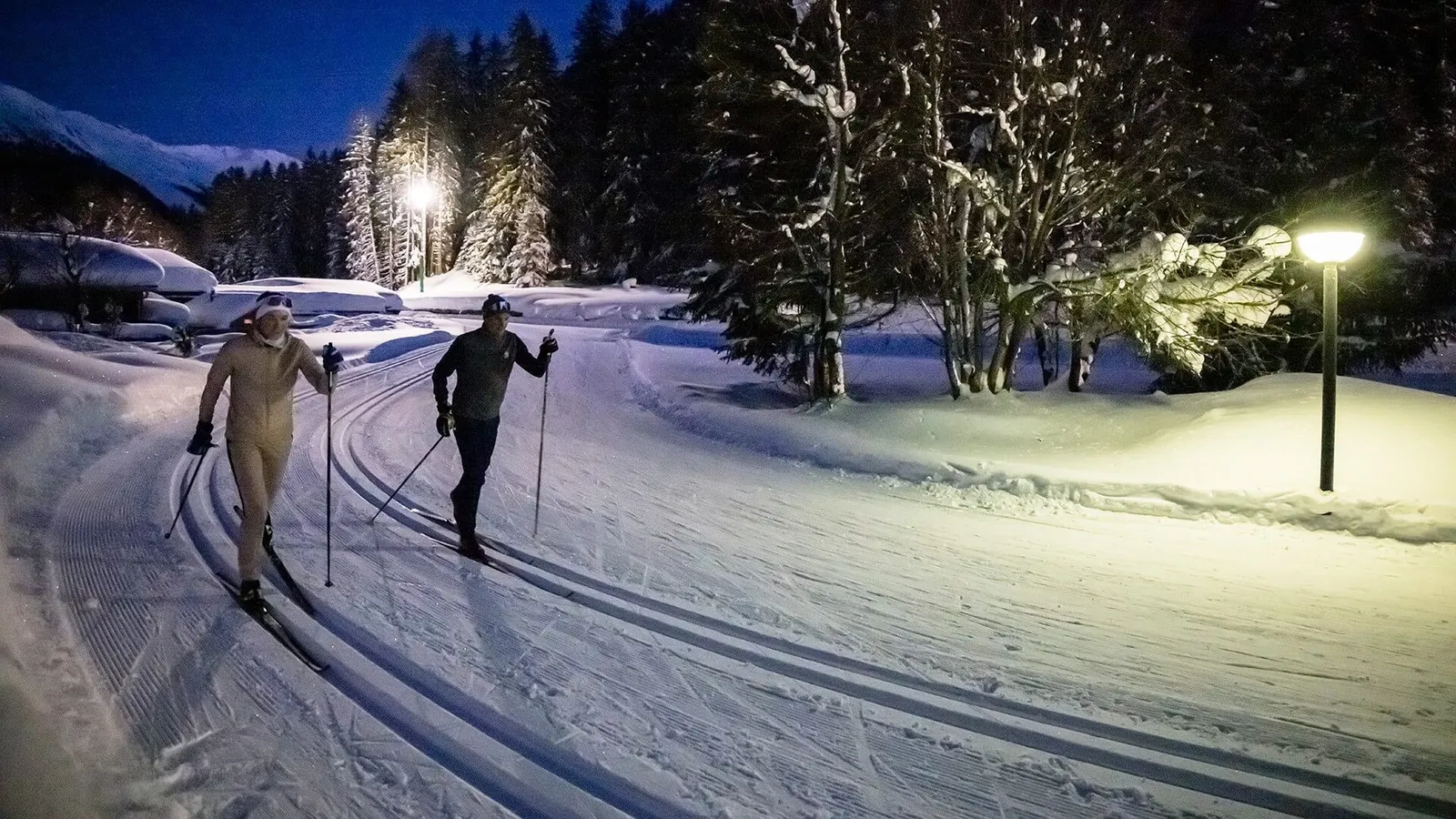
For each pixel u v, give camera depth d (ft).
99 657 13.56
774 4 40.78
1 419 25.54
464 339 20.29
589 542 22.16
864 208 42.34
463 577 18.75
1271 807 11.15
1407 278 43.70
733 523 24.88
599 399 52.19
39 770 9.48
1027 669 15.15
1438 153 46.73
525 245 167.02
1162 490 26.71
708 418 42.32
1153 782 11.68
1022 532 24.62
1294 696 14.20
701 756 11.92
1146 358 43.39
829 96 38.81
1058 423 35.45
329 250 250.78
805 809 10.80
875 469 32.76
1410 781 11.72
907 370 65.87
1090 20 37.35
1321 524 24.49
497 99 187.01
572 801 10.72
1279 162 45.34
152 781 10.38
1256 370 42.75
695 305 50.80
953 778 11.64
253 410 16.15
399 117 214.69
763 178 47.96
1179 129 38.22
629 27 167.73
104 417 31.53
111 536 19.61
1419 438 27.20
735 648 15.66
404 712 12.62
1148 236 36.78
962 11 38.52
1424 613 18.10
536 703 13.12
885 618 17.49
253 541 16.08
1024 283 38.83
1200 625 17.37
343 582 17.90
